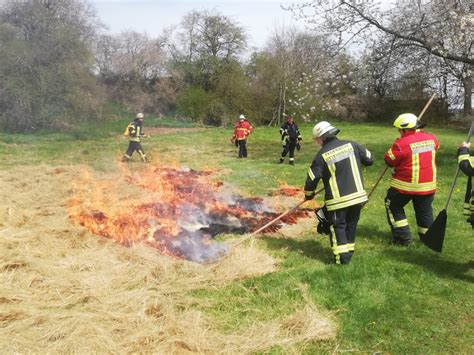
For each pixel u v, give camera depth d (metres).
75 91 26.56
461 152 5.65
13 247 5.73
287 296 4.78
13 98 24.31
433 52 13.59
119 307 4.32
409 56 15.10
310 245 6.54
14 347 3.56
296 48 35.44
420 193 6.21
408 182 6.21
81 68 27.45
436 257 6.01
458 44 13.16
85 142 21.17
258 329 4.11
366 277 5.25
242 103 36.19
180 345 3.83
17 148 17.70
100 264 5.34
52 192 9.27
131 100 36.31
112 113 32.44
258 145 21.59
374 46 15.12
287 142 14.55
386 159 6.34
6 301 4.40
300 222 7.63
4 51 24.62
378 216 7.98
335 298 4.73
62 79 25.89
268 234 6.96
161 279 5.09
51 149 17.73
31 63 25.28
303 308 4.51
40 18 26.39
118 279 4.96
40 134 23.97
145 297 4.51
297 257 5.99
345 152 5.58
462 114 30.05
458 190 10.11
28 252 5.56
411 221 7.67
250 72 37.34
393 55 14.92
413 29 13.98
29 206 8.09
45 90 25.14
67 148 18.25
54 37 26.03
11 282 4.75
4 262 5.15
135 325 4.00
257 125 36.28
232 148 19.92
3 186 9.60
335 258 5.66
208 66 37.72
